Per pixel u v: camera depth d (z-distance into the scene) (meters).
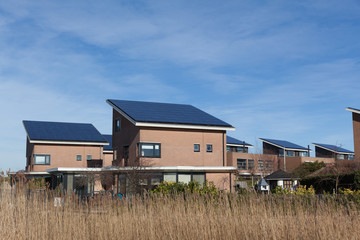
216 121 30.97
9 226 9.94
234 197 10.55
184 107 33.44
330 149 60.31
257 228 9.42
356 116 37.00
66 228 10.13
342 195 11.14
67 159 39.81
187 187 18.86
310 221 9.17
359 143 36.53
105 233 9.98
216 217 10.02
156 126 28.38
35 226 10.11
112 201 10.97
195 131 29.78
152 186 25.08
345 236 8.62
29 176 38.38
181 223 9.90
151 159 27.98
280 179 30.55
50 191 10.84
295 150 60.59
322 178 26.44
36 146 39.06
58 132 40.94
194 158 29.41
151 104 32.59
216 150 30.25
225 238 9.59
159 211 10.45
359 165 32.06
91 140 40.41
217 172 27.72
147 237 10.01
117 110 30.66
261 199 10.27
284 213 9.78
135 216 10.36
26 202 10.61
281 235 9.10
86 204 10.80
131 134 29.22
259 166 52.34
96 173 28.38
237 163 50.12
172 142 28.91
